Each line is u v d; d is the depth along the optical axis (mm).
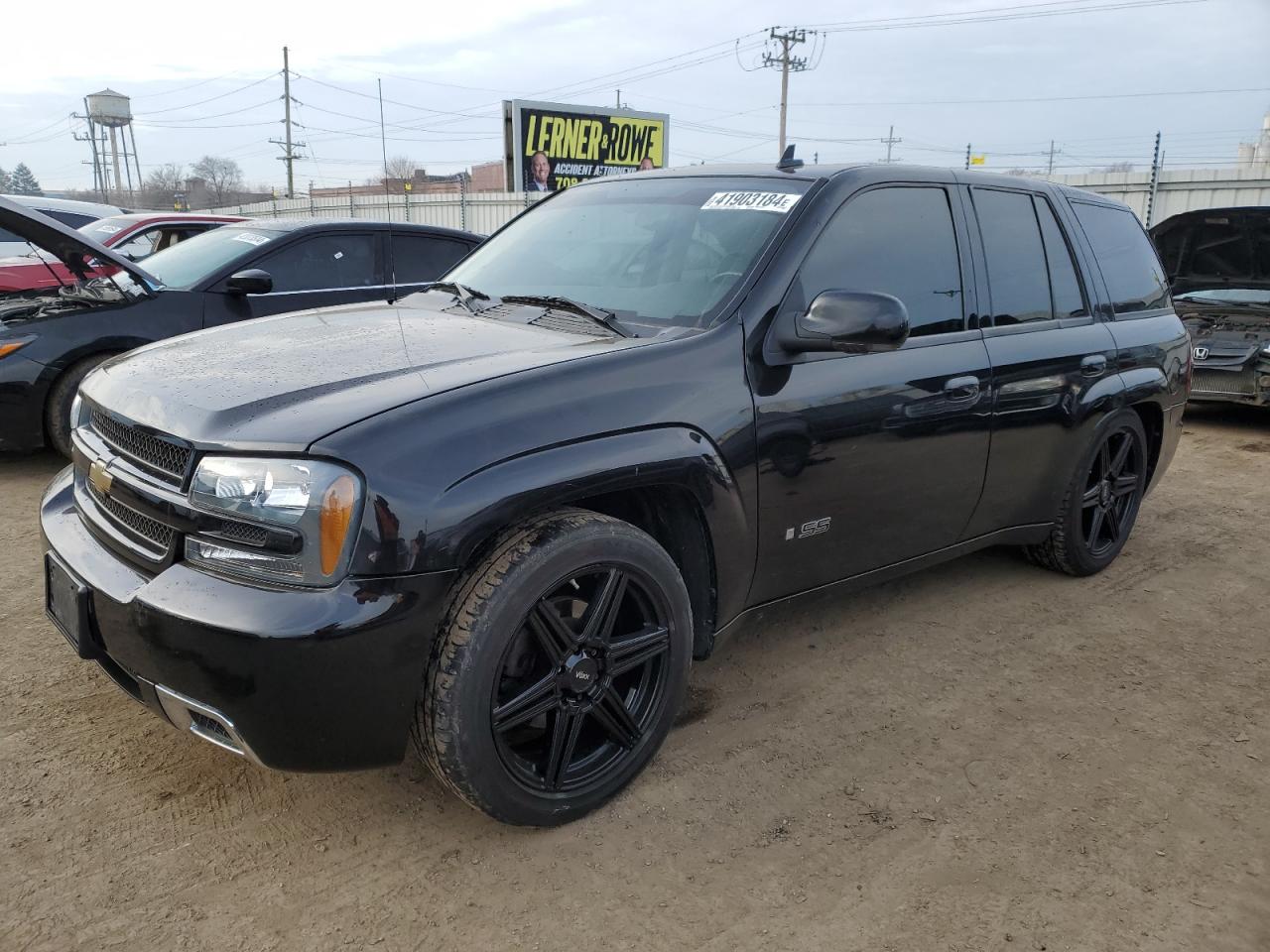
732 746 2920
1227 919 2240
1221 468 6773
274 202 31656
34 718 2902
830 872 2363
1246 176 14367
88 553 2404
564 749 2441
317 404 2215
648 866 2365
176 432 2227
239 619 2010
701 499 2613
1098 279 4219
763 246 2928
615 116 33031
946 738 3014
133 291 5613
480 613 2186
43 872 2256
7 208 4945
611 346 2613
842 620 3891
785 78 44750
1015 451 3689
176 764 2707
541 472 2266
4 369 5102
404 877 2299
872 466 3094
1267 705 3299
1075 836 2533
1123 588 4352
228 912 2160
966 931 2178
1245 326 8055
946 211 3508
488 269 3570
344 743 2127
